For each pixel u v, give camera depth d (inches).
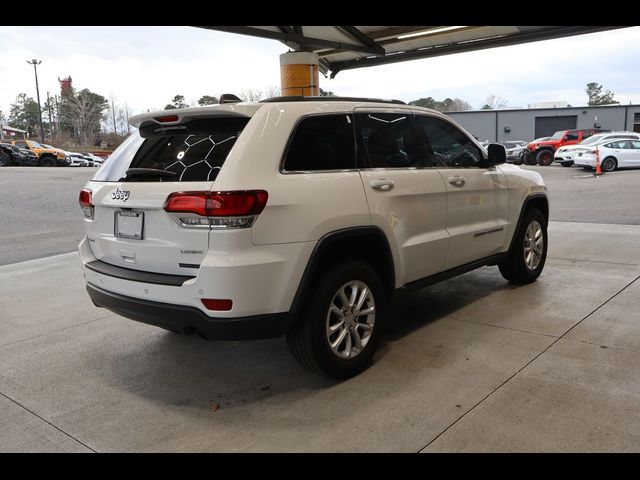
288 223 120.4
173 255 121.4
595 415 113.7
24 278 262.7
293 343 131.0
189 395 134.2
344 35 418.3
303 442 109.9
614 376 130.8
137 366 153.4
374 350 145.0
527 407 118.2
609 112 1670.8
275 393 132.7
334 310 133.1
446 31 411.5
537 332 162.6
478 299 200.1
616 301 188.5
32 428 120.1
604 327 163.8
